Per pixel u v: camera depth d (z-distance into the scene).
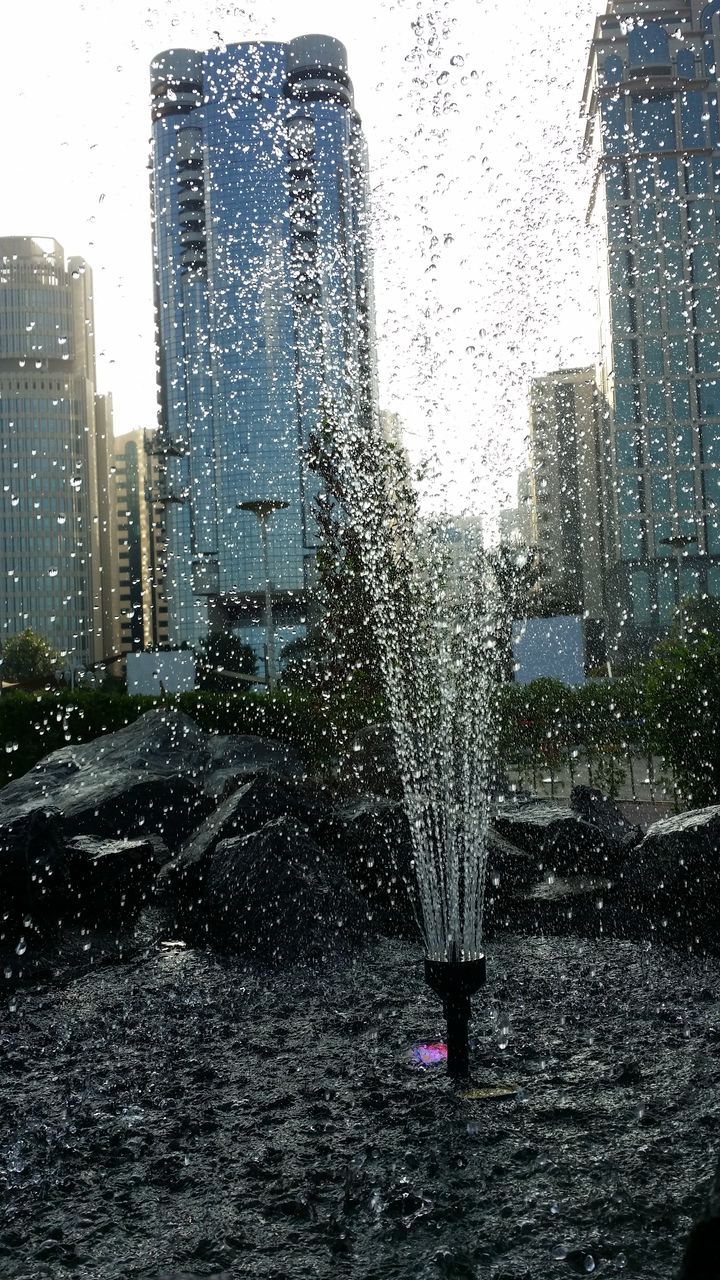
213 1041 3.33
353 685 8.40
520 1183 2.21
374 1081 2.88
